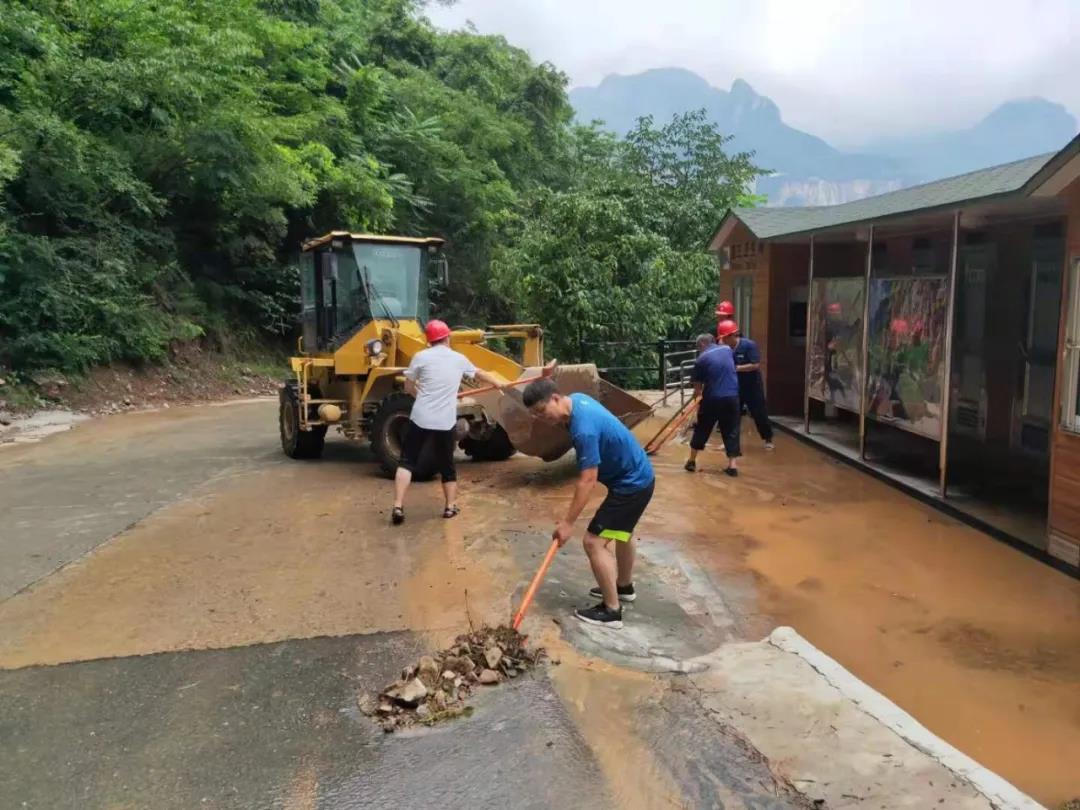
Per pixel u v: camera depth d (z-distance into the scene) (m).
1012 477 7.62
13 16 13.25
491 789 2.92
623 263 15.91
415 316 8.74
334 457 9.17
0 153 11.88
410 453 6.22
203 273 18.56
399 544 5.68
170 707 3.47
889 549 5.79
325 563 5.27
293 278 19.84
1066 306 5.33
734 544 5.87
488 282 23.06
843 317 9.16
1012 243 8.27
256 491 7.32
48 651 3.99
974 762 3.00
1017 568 5.41
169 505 6.80
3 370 12.74
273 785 2.94
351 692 3.60
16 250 13.06
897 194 9.89
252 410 13.88
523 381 7.27
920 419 7.43
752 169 21.97
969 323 8.98
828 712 3.38
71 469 8.44
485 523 6.22
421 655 3.94
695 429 8.23
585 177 24.89
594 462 4.09
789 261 11.53
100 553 5.50
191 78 14.98
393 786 2.94
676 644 4.16
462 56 29.03
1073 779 3.13
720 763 3.04
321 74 21.55
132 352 14.82
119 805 2.82
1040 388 8.00
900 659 4.12
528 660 3.85
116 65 14.12
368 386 8.27
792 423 11.06
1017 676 3.94
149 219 16.47
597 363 15.76
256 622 4.33
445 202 24.44
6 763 3.06
